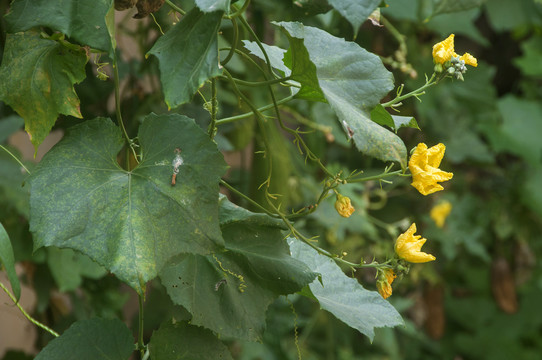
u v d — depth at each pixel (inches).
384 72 47.4
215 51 43.1
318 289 53.0
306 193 89.0
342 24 70.8
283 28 44.6
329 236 89.5
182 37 43.9
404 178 102.1
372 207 99.0
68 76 49.0
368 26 91.4
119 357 48.0
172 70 43.7
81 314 76.1
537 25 107.4
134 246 44.2
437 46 51.0
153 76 76.4
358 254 97.5
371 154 45.1
